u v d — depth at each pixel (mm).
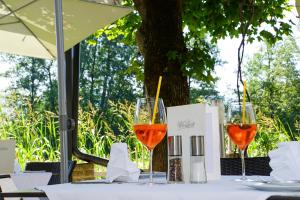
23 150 6141
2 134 6285
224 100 1899
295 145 1451
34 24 4992
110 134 6695
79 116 6730
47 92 21797
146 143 1509
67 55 6164
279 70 20391
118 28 8812
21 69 22125
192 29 7715
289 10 7820
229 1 7152
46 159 6273
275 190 1185
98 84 22250
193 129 1510
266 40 7707
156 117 1496
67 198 1333
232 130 1521
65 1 4410
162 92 5859
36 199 2520
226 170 2465
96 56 22469
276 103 14945
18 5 4723
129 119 6539
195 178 1472
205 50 6906
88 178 5512
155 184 1433
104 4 4391
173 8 6055
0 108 6414
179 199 1202
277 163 1438
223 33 7543
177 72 5934
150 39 6016
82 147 6605
